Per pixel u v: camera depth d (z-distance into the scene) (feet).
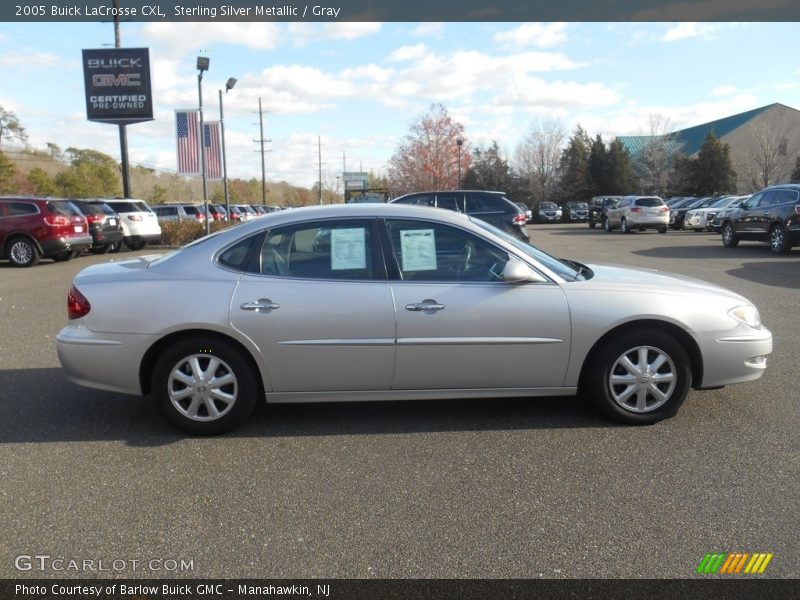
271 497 11.25
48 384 18.26
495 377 14.17
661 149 185.47
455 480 11.83
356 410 15.80
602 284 14.53
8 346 22.97
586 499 11.02
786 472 11.96
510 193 198.18
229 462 12.76
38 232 50.83
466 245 14.39
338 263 14.19
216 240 14.46
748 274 39.40
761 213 55.11
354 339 13.76
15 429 14.66
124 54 81.10
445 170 174.70
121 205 66.23
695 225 89.61
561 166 202.69
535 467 12.34
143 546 9.73
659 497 11.05
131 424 14.98
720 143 174.50
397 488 11.53
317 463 12.68
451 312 13.79
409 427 14.58
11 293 36.47
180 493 11.43
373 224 14.42
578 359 14.16
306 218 14.48
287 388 14.06
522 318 13.91
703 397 16.29
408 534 9.97
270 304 13.69
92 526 10.30
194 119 77.82
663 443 13.41
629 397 14.40
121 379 13.97
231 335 13.67
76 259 58.18
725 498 10.98
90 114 81.97
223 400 14.03
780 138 174.91
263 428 14.65
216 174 80.23
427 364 13.96
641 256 52.08
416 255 14.26
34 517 10.60
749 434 13.83
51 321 27.81
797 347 21.17
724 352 14.35
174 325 13.62
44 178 177.37
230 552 9.55
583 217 151.53
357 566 9.16
